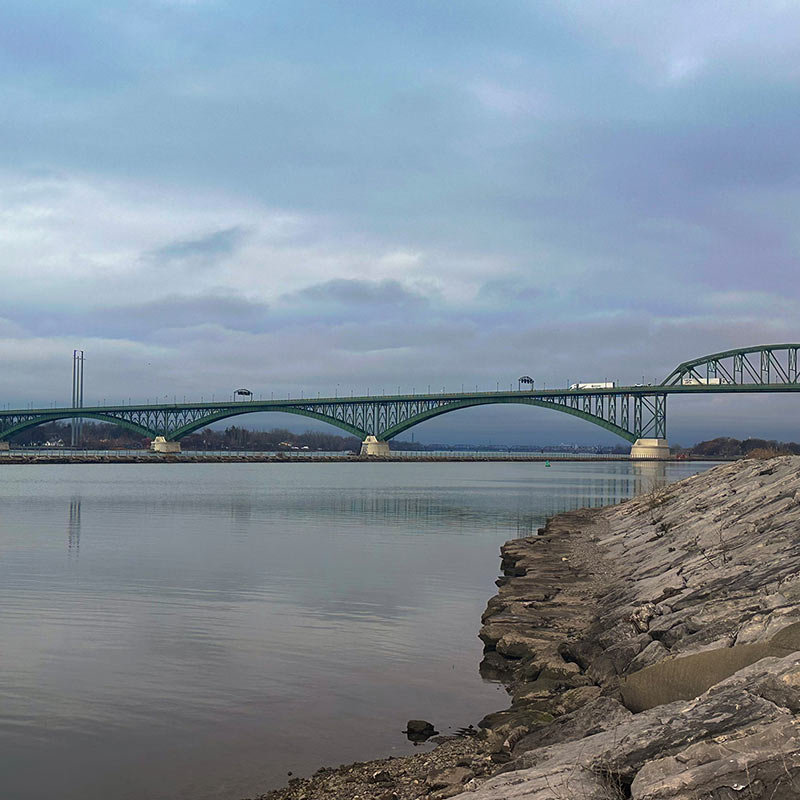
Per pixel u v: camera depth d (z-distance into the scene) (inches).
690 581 778.2
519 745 466.3
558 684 610.2
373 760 494.0
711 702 372.8
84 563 1350.9
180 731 545.6
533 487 4338.1
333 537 1817.2
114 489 3905.0
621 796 331.3
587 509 2436.0
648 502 1846.7
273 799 438.0
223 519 2273.6
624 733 386.9
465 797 359.9
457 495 3572.8
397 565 1360.7
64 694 621.6
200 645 776.3
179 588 1102.4
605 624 750.5
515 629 781.9
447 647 779.4
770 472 1336.1
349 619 908.0
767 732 323.9
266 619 901.8
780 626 494.6
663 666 458.0
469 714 585.0
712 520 1158.3
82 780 467.2
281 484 4530.0
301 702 608.4
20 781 466.3
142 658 727.1
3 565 1323.8
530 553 1393.9
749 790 299.3
